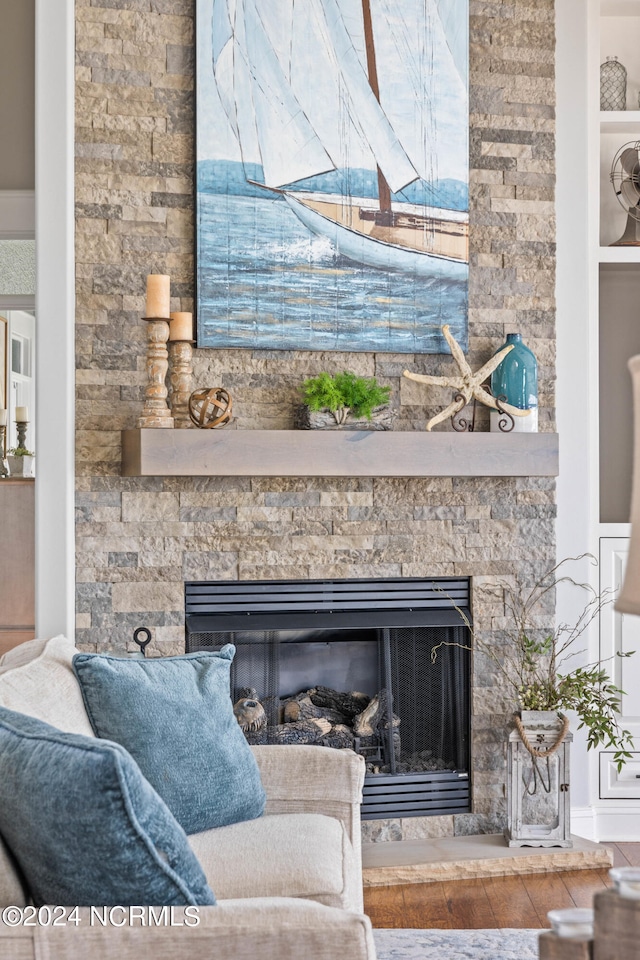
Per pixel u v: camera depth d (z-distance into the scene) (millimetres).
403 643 3775
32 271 4562
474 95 3830
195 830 2436
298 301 3633
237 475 3377
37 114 3436
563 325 3939
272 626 3602
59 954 1439
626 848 3930
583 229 3945
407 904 3268
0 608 4508
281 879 2186
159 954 1450
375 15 3691
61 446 3441
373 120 3691
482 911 3201
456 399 3693
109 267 3506
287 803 2686
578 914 1455
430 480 3758
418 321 3746
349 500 3689
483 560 3801
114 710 2410
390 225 3713
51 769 1551
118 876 1530
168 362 3602
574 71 3938
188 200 3572
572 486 3932
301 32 3627
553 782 3623
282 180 3611
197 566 3555
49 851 1539
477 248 3832
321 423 3539
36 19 3439
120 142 3516
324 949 1460
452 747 3803
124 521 3498
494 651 3805
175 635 3529
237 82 3564
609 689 3703
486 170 3840
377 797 3693
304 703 3693
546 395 3873
